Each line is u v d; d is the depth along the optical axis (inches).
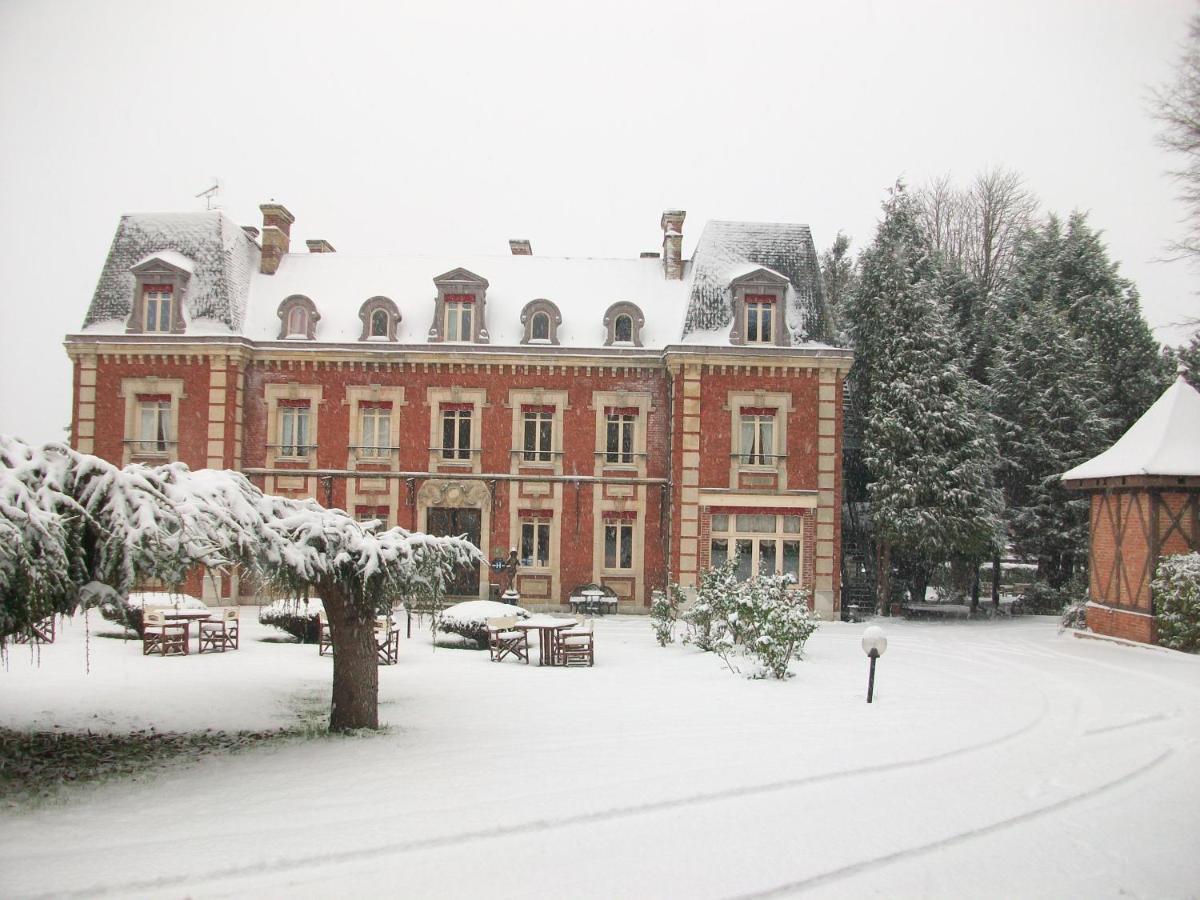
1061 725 532.7
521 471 1235.2
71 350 1209.4
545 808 356.8
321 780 396.2
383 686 639.1
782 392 1189.7
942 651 887.1
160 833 324.5
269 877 287.4
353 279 1320.1
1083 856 320.5
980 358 1550.2
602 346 1248.2
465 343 1225.4
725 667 732.0
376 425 1242.0
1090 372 1408.7
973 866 309.4
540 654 804.0
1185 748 478.6
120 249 1275.8
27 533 363.3
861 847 323.0
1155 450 914.7
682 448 1178.0
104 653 761.0
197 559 425.1
